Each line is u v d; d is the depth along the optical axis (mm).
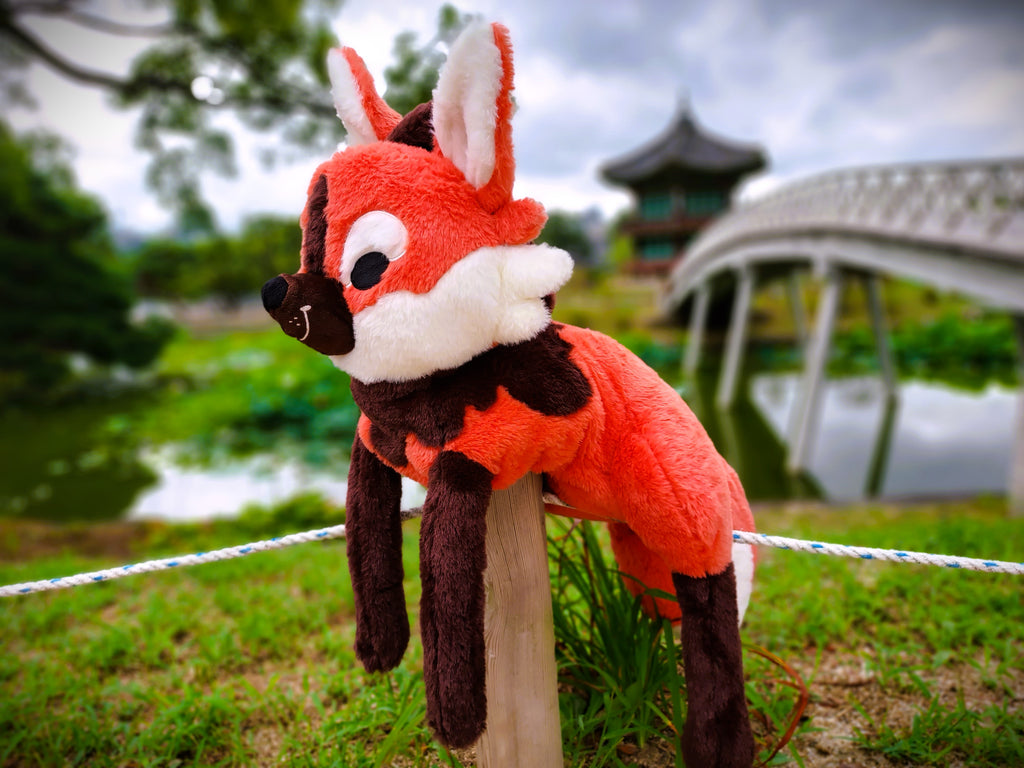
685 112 38875
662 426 1496
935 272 10195
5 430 15695
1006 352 22391
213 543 6242
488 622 1635
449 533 1351
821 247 13625
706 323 30906
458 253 1316
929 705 2318
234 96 10406
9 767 2344
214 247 39438
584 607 2604
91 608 3881
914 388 19969
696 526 1432
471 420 1387
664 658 2045
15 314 17922
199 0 9523
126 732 2426
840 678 2523
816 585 3260
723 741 1412
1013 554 3748
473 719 1312
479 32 1234
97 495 11180
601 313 32750
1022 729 2115
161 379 22281
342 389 15250
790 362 25062
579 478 1530
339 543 5234
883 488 11953
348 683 2598
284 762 2193
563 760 1831
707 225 35219
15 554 6113
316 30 9812
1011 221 8625
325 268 1401
